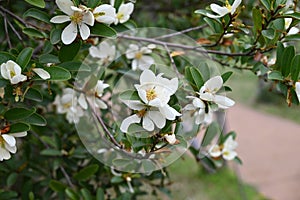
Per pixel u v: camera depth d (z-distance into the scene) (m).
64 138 1.09
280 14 0.73
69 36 0.65
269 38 0.75
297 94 0.73
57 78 0.64
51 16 0.74
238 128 4.46
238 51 0.95
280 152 3.83
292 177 3.32
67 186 1.00
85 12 0.63
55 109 1.14
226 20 0.75
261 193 3.06
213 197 2.78
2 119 0.68
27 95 0.67
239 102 5.39
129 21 0.88
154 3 1.45
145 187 1.24
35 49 0.86
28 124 0.66
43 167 1.12
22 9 1.00
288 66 0.75
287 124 4.65
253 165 3.54
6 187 1.12
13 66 0.62
